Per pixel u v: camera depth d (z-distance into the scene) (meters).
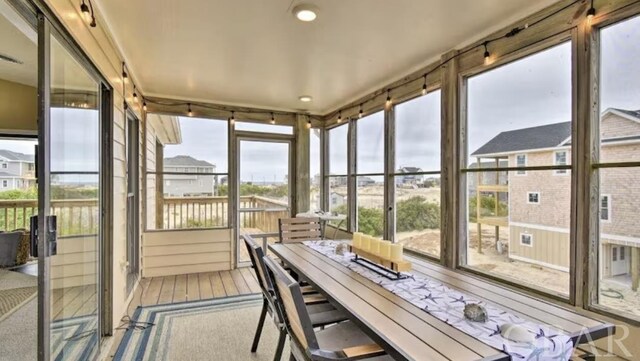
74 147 2.00
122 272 3.09
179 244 4.70
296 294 1.37
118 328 2.90
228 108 5.00
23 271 4.32
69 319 1.95
